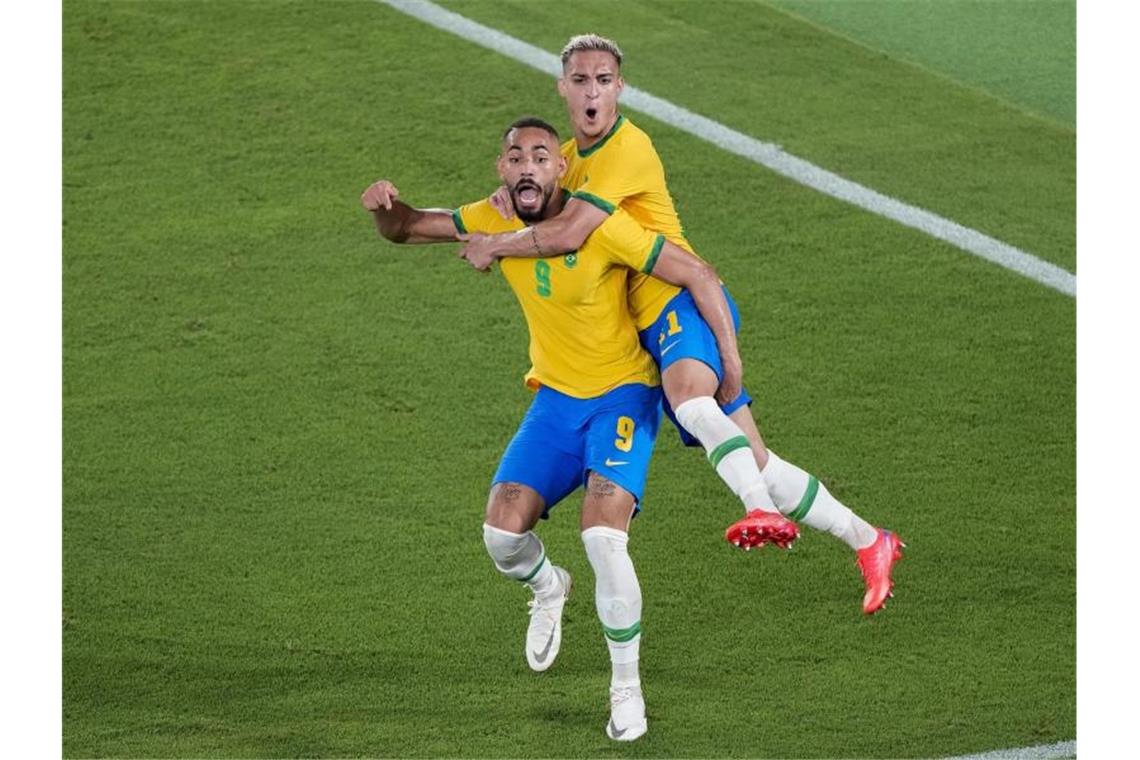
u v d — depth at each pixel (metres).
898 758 24.44
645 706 25.61
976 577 28.28
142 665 26.89
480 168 38.28
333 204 37.66
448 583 28.48
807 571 28.56
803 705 25.66
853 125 40.00
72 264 36.16
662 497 30.19
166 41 43.19
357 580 28.58
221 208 37.69
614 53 23.86
